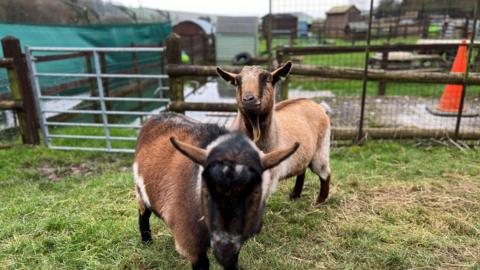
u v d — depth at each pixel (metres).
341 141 6.77
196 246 2.65
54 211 4.54
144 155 3.11
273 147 3.60
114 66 11.53
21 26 8.53
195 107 6.25
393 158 6.02
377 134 6.69
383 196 4.84
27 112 6.93
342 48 10.27
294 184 5.21
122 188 5.15
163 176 2.85
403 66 13.41
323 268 3.50
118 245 3.79
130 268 3.52
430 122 8.09
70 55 8.36
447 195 4.80
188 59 16.45
